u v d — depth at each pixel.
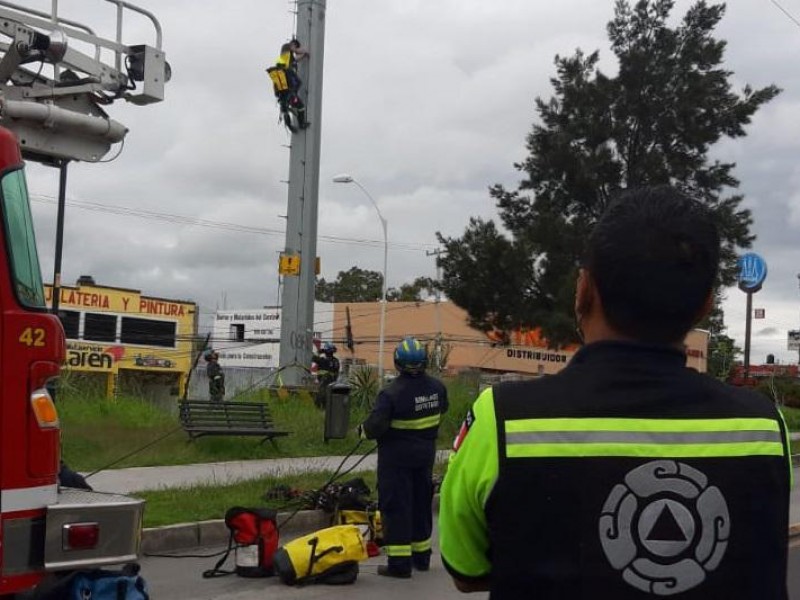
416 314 63.47
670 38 40.56
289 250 21.72
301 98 21.70
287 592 7.05
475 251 38.16
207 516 8.95
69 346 43.25
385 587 7.28
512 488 1.78
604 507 1.74
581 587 1.71
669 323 1.87
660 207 1.90
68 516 4.36
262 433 13.59
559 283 36.47
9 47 6.30
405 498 7.59
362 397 18.38
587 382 1.85
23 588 4.19
